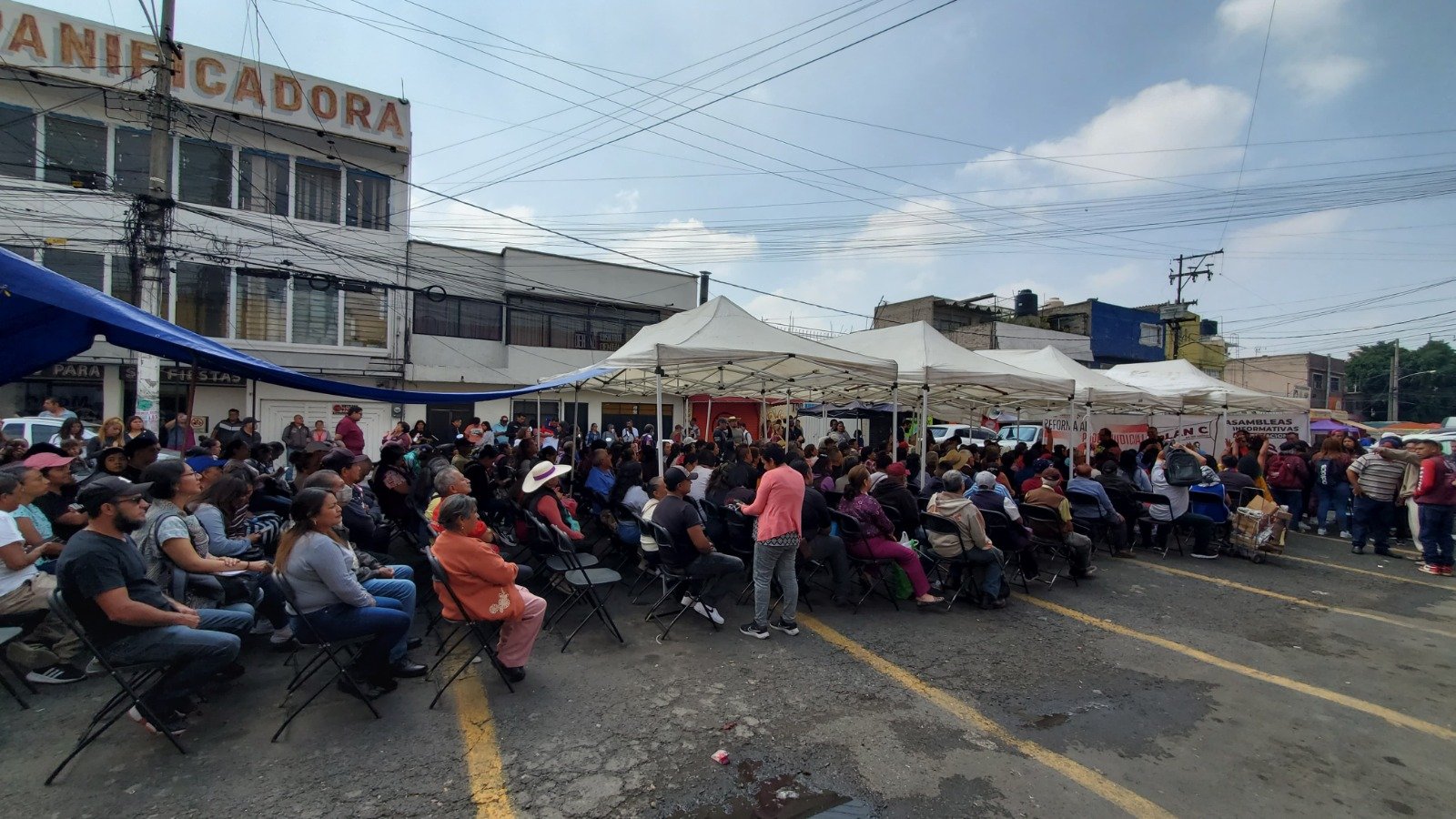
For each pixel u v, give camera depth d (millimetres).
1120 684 4172
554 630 4918
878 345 9508
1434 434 14266
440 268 18094
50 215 13062
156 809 2668
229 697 3676
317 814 2674
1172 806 2857
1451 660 4676
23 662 3672
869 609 5695
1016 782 3027
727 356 6988
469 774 2996
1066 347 30203
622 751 3229
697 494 6867
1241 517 7711
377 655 3619
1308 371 37969
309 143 15836
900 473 6430
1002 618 5488
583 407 20609
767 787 2951
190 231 13094
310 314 15820
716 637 4871
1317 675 4379
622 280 21062
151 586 3139
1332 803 2916
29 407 13125
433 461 6203
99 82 13375
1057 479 6945
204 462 5922
